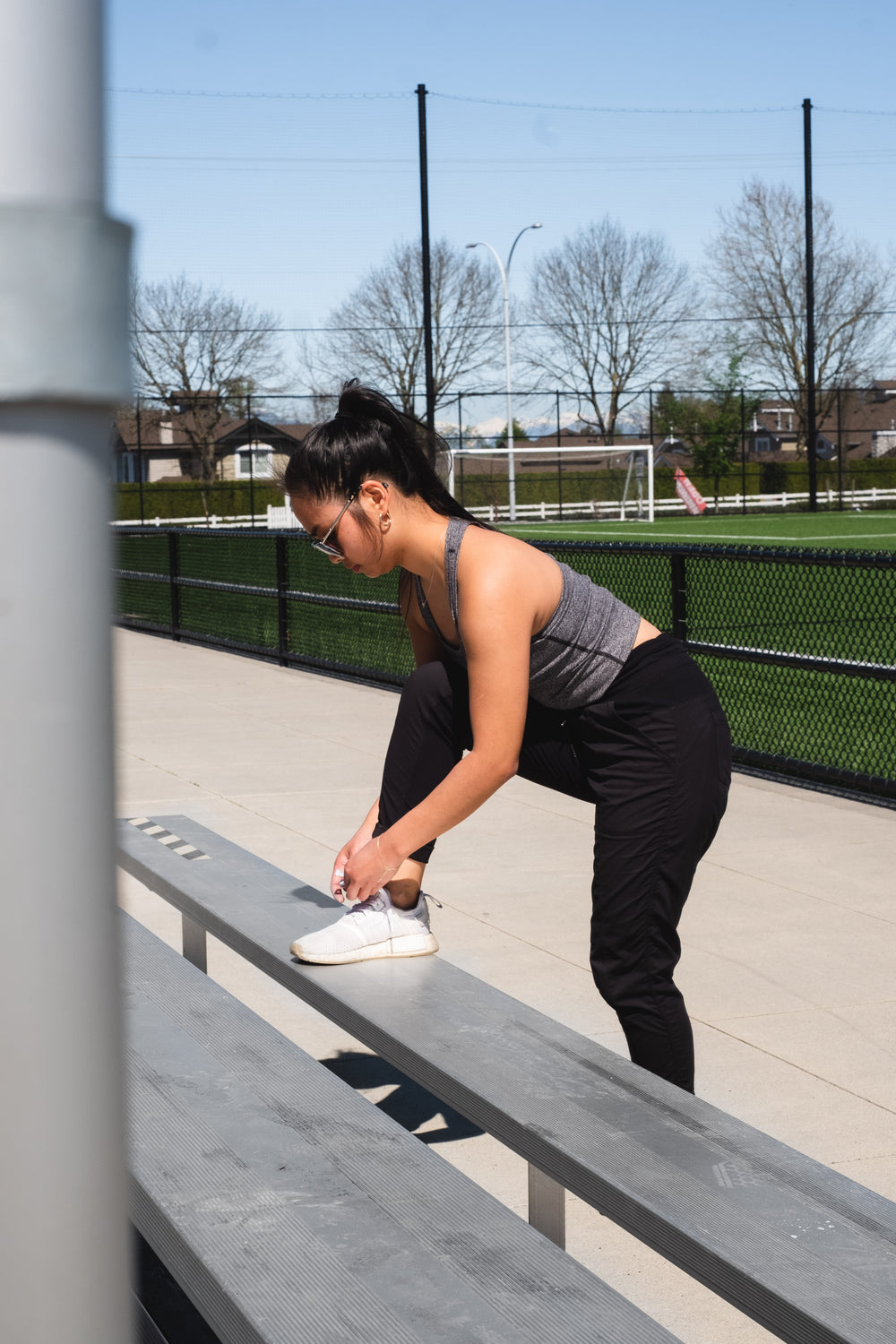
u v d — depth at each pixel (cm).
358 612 1027
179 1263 146
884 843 498
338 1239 143
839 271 5844
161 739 721
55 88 49
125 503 4769
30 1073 52
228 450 5844
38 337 49
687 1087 231
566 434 5678
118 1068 55
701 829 224
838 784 605
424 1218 149
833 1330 115
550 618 217
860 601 1126
